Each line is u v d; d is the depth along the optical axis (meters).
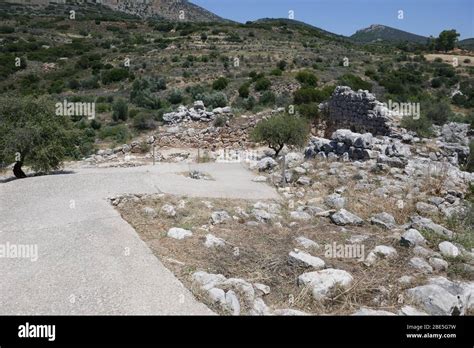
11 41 69.62
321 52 59.62
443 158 15.09
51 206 9.39
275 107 27.30
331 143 15.54
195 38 70.12
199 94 32.19
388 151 14.23
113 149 22.42
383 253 7.01
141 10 134.62
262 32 78.00
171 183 11.90
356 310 5.49
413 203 10.00
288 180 12.55
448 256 6.95
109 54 61.81
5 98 15.19
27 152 14.82
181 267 6.48
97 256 6.77
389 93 34.47
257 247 7.43
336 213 8.91
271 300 5.75
